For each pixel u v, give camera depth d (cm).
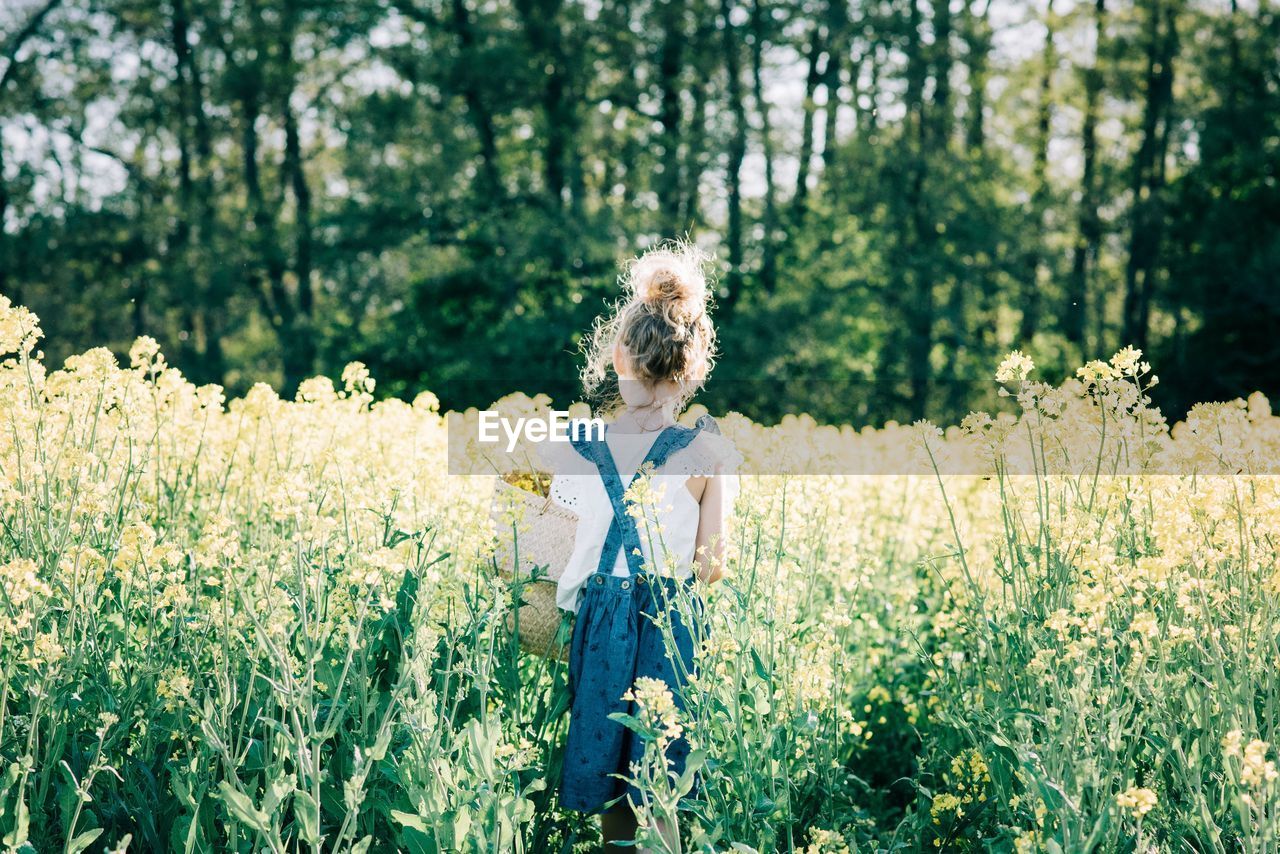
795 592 362
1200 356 2480
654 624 304
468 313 2450
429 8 2659
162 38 2683
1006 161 2777
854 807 348
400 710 288
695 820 287
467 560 337
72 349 2489
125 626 306
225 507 398
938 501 521
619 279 340
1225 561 302
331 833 297
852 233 2645
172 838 272
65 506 305
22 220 2595
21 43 2641
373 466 386
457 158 2444
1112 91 2650
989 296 2539
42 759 288
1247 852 249
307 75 2594
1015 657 319
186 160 2722
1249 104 2489
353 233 2475
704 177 2630
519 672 329
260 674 274
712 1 2658
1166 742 290
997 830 313
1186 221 2509
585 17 2622
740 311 2475
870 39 2628
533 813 310
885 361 2502
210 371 2483
